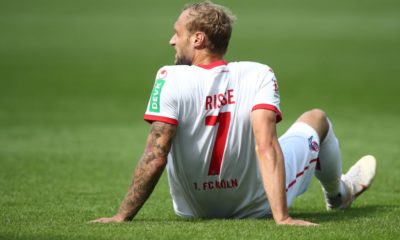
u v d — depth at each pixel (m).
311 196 24.03
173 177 17.75
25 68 82.81
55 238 14.98
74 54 95.06
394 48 101.00
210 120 16.70
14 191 24.53
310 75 79.69
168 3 149.88
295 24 125.75
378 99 63.88
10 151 36.19
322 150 19.48
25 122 49.03
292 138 18.50
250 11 141.75
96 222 16.75
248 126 16.80
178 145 16.91
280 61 90.50
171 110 16.48
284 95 66.75
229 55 95.56
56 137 41.91
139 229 15.75
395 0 153.00
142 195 16.75
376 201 22.78
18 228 16.12
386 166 31.78
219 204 17.69
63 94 66.00
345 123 49.53
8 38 108.44
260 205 17.75
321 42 107.00
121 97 65.06
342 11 141.25
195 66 16.83
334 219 18.23
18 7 140.25
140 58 92.75
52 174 29.11
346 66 86.25
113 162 32.91
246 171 17.16
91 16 133.38
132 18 131.75
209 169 17.03
